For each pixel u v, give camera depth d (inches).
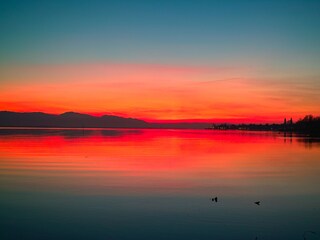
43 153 1771.7
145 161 1466.5
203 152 1979.6
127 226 557.9
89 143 2746.1
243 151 2091.5
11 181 948.6
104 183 927.0
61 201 721.6
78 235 517.3
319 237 506.9
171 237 507.8
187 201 728.3
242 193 811.4
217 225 562.3
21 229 543.8
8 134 4648.1
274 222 578.9
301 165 1373.0
